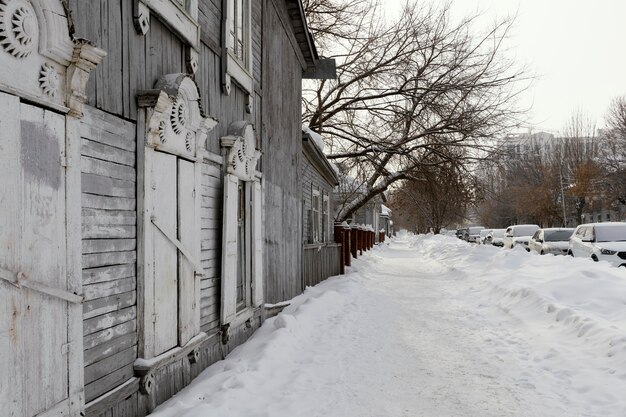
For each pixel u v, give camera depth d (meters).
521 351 6.20
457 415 4.18
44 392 2.67
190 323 4.74
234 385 4.54
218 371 5.05
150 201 3.95
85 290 3.19
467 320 8.30
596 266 10.23
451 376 5.25
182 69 4.85
